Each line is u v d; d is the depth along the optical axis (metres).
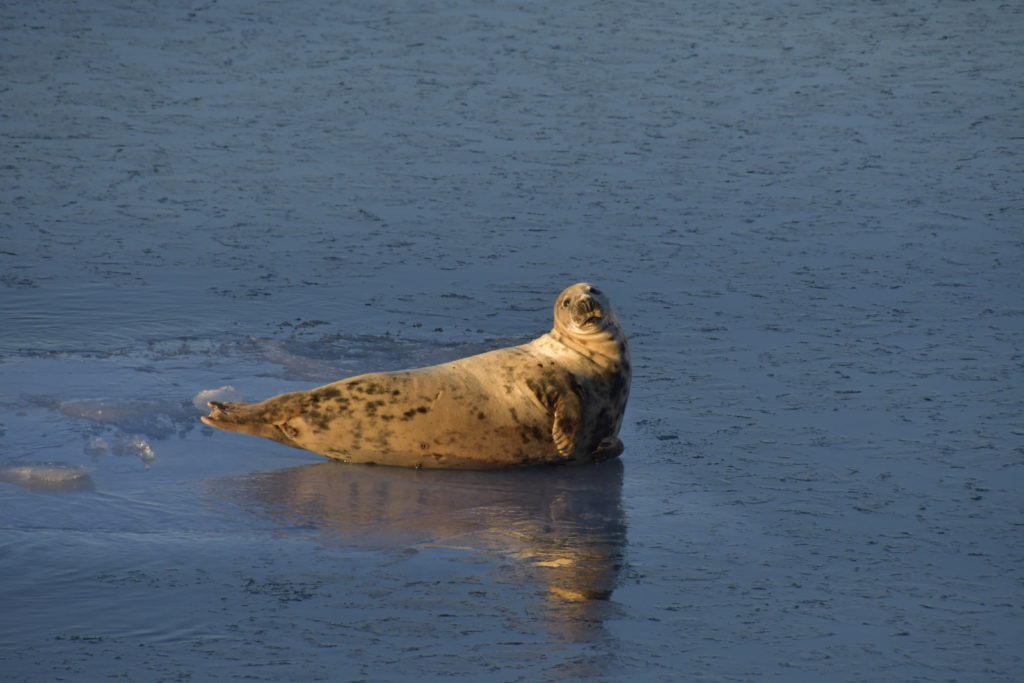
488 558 20.72
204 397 28.88
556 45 77.88
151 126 59.94
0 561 20.06
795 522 22.33
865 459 25.53
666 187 51.62
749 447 26.36
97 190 49.72
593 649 17.48
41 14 84.06
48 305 36.22
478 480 25.02
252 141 57.88
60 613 18.31
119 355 32.06
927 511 22.80
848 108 65.00
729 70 72.62
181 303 36.91
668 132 60.41
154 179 51.56
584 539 21.58
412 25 82.62
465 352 33.00
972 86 69.44
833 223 46.72
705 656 17.34
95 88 66.62
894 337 34.19
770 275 40.56
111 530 21.61
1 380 29.70
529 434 25.58
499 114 63.25
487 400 25.58
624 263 41.91
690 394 29.80
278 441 26.38
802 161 55.72
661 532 21.92
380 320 35.84
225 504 23.12
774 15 87.12
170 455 25.67
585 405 25.61
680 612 18.70
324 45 77.25
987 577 20.03
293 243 43.78
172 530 21.75
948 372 31.17
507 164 54.94
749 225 46.47
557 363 25.92
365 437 25.64
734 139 59.31
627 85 69.12
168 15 84.69
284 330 34.69
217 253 42.34
